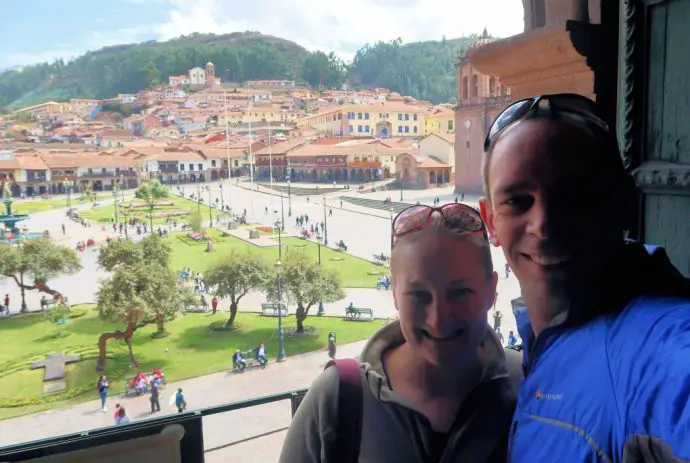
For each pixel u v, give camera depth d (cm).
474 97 4744
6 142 9844
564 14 226
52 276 2647
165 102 13962
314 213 5531
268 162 8744
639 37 189
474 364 131
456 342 125
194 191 7856
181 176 8631
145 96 14738
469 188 4894
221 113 11894
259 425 1264
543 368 101
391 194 5956
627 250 104
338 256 3591
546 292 102
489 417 127
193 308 2497
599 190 101
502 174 105
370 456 127
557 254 99
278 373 1752
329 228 4675
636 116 192
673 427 71
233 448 1135
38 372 1836
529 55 222
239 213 5841
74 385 1731
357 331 2145
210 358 1906
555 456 91
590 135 102
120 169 8200
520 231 103
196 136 10950
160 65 17950
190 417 214
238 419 1308
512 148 104
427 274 123
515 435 104
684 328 81
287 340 2061
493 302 132
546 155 100
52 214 6222
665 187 182
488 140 115
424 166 6294
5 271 2539
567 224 99
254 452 1112
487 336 137
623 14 195
